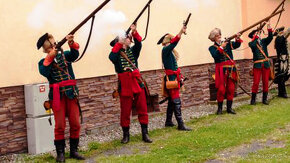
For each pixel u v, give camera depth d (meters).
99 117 7.29
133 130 7.14
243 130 6.52
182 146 5.70
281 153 5.03
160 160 5.03
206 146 5.62
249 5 10.62
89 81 7.15
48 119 5.78
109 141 6.39
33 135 5.96
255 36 9.08
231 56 8.25
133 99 6.17
